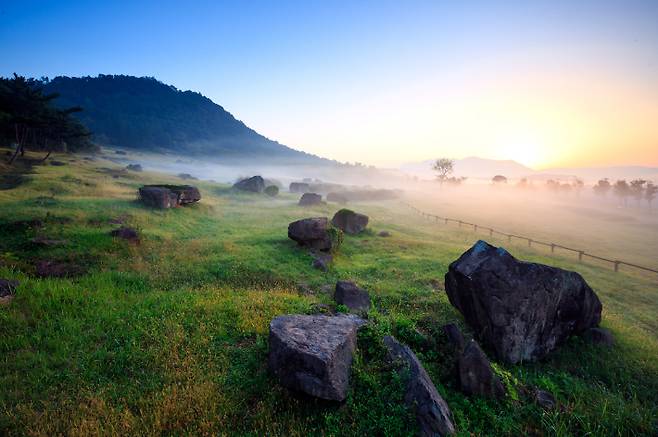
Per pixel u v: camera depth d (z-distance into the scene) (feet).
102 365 29.89
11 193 104.53
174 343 33.47
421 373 27.32
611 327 45.29
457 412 25.96
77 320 37.60
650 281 85.87
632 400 31.01
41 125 177.17
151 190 111.55
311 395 25.27
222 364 30.58
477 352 29.60
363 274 66.59
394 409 24.59
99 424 23.03
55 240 64.08
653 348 40.75
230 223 114.73
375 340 32.01
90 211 90.38
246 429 23.62
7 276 47.96
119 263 60.08
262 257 68.80
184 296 46.32
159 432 22.50
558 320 38.96
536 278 37.60
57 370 29.19
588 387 32.73
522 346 36.81
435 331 39.17
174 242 75.92
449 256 83.05
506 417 26.50
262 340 33.91
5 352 31.32
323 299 49.85
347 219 110.42
